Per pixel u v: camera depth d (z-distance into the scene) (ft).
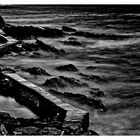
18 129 25.81
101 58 82.17
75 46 103.40
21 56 76.69
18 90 40.11
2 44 80.02
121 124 33.81
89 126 32.83
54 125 27.09
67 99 40.16
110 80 55.83
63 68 60.64
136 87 50.42
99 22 209.87
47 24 199.93
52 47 83.35
